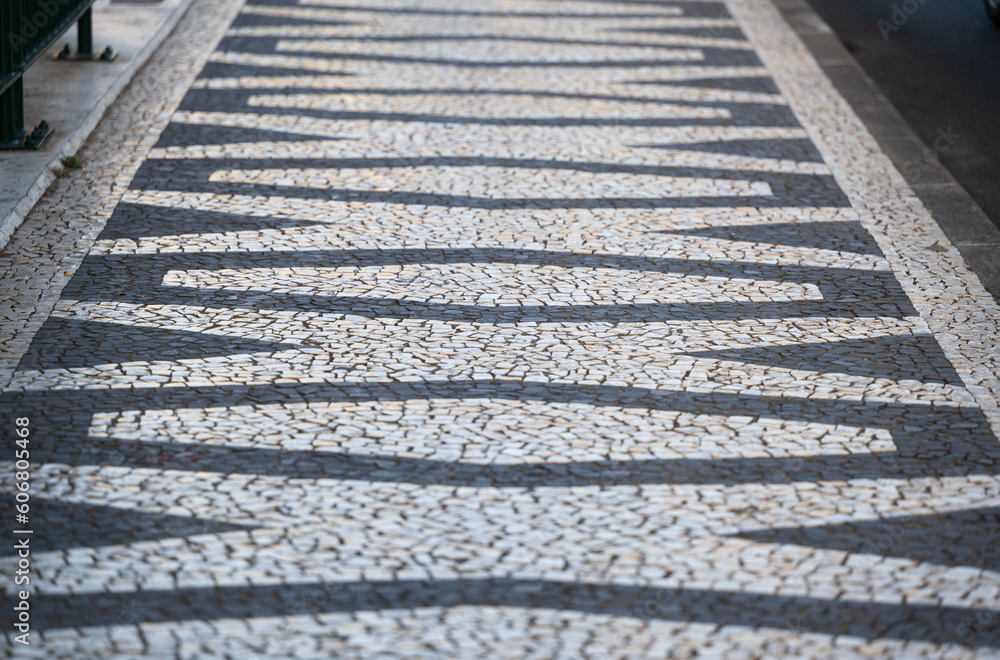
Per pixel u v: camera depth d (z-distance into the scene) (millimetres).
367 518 3812
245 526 3746
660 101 8422
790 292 5598
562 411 4492
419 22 10320
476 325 5141
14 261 5535
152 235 5918
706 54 9625
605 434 4348
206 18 10102
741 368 4867
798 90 8734
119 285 5371
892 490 4062
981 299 5605
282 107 7965
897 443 4359
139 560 3564
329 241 5949
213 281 5453
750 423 4457
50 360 4691
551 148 7418
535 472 4094
